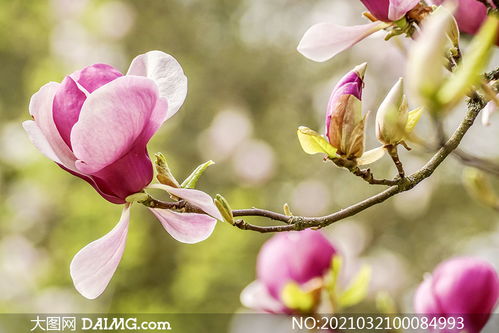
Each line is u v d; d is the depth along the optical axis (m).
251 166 9.25
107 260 1.70
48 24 9.60
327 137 1.71
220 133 9.43
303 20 10.49
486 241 8.02
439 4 1.77
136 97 1.57
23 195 7.85
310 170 9.37
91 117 1.55
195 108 10.21
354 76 1.71
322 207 8.92
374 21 1.77
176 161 9.26
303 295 2.22
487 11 1.54
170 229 1.77
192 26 10.76
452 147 1.60
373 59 7.70
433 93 1.21
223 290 7.86
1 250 7.54
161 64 1.75
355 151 1.67
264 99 10.41
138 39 10.34
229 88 10.45
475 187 2.35
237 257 7.84
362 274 2.25
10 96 9.86
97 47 9.57
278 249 2.34
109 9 9.66
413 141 1.40
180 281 7.74
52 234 7.77
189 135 9.93
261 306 2.36
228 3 10.87
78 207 7.48
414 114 1.66
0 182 8.36
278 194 9.30
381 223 8.51
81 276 1.67
